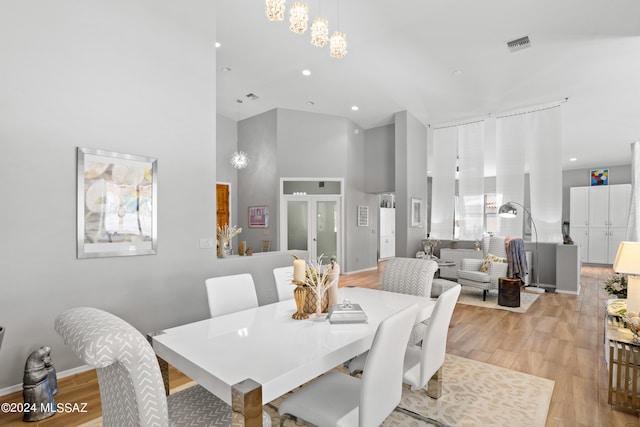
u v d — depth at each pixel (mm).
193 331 1787
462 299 5430
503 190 6652
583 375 2711
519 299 4902
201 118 3492
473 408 2215
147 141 3076
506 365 2908
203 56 3512
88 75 2732
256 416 1175
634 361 2162
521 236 6465
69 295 2635
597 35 3932
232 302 2328
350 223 7656
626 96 5570
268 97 6477
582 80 5078
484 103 6211
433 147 7660
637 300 2504
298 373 1351
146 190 3057
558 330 3881
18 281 2412
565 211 11062
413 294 2842
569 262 5902
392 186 7875
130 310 2969
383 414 1449
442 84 5508
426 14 3709
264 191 7512
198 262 3469
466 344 3436
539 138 6301
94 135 2754
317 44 2309
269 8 2076
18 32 2410
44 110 2514
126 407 1083
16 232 2402
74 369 2672
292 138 7266
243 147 7996
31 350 2465
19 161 2410
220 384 1245
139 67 3031
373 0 3490
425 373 1813
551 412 2184
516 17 3697
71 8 2650
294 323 1923
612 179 10305
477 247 6582
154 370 1034
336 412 1441
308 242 7449
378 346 1312
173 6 3281
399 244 6855
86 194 2699
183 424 1370
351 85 5758
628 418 2113
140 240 3018
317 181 7473
